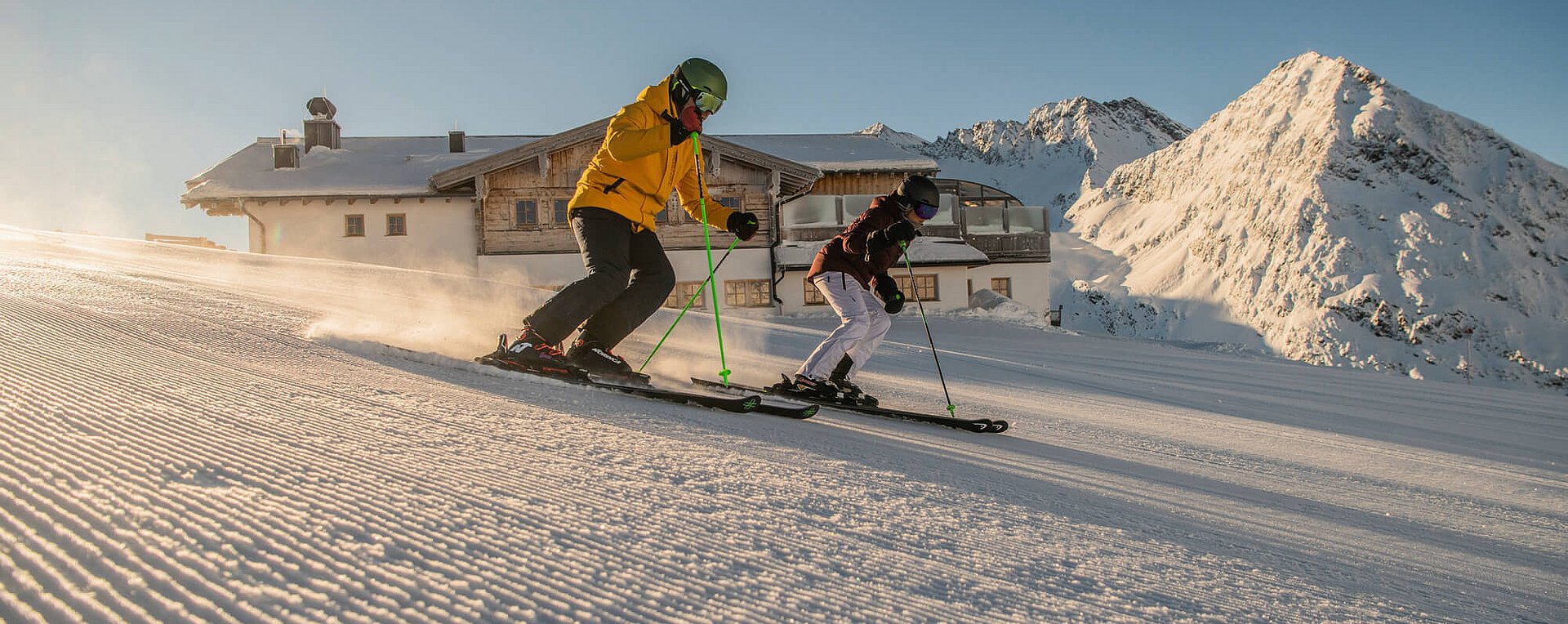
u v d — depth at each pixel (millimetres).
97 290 5691
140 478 1714
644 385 4309
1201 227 147875
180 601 1224
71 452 1815
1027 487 2791
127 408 2320
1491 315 116125
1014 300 30547
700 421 3312
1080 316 133500
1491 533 2986
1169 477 3389
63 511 1474
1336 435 5449
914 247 26672
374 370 3682
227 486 1752
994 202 33062
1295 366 11422
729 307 25375
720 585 1584
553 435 2693
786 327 12562
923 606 1602
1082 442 4207
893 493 2439
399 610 1292
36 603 1157
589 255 4281
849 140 33375
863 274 4930
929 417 4227
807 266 24500
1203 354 13516
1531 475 4477
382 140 32656
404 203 25266
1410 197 136625
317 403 2768
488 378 3797
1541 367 108250
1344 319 117562
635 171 4359
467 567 1496
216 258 13016
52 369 2746
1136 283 141000
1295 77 169500
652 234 4637
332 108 30469
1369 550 2479
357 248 25172
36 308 4262
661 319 11133
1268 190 144250
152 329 4062
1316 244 129500
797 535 1931
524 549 1620
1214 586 1896
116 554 1343
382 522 1653
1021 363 9516
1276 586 1954
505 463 2246
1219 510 2797
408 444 2330
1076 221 185625
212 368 3232
